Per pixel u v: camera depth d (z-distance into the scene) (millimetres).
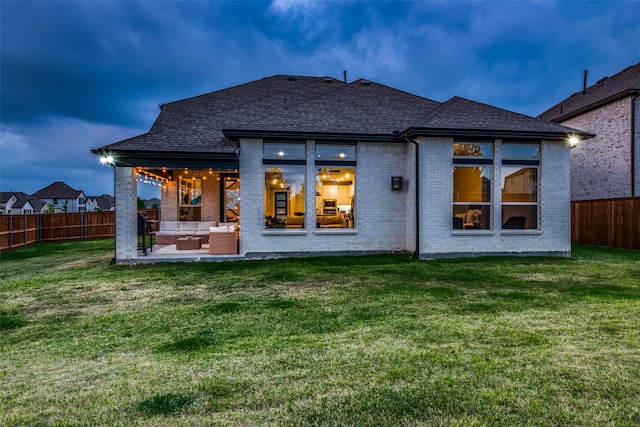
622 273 8078
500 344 3916
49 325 4844
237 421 2553
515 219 11094
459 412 2641
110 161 9773
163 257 10203
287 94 14914
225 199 14781
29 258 11734
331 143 11117
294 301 5875
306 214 10961
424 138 10578
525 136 10625
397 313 5145
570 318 4805
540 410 2656
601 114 16672
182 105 14461
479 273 8133
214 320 4969
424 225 10586
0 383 3217
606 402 2762
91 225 19047
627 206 12969
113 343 4180
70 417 2639
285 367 3426
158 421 2562
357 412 2648
